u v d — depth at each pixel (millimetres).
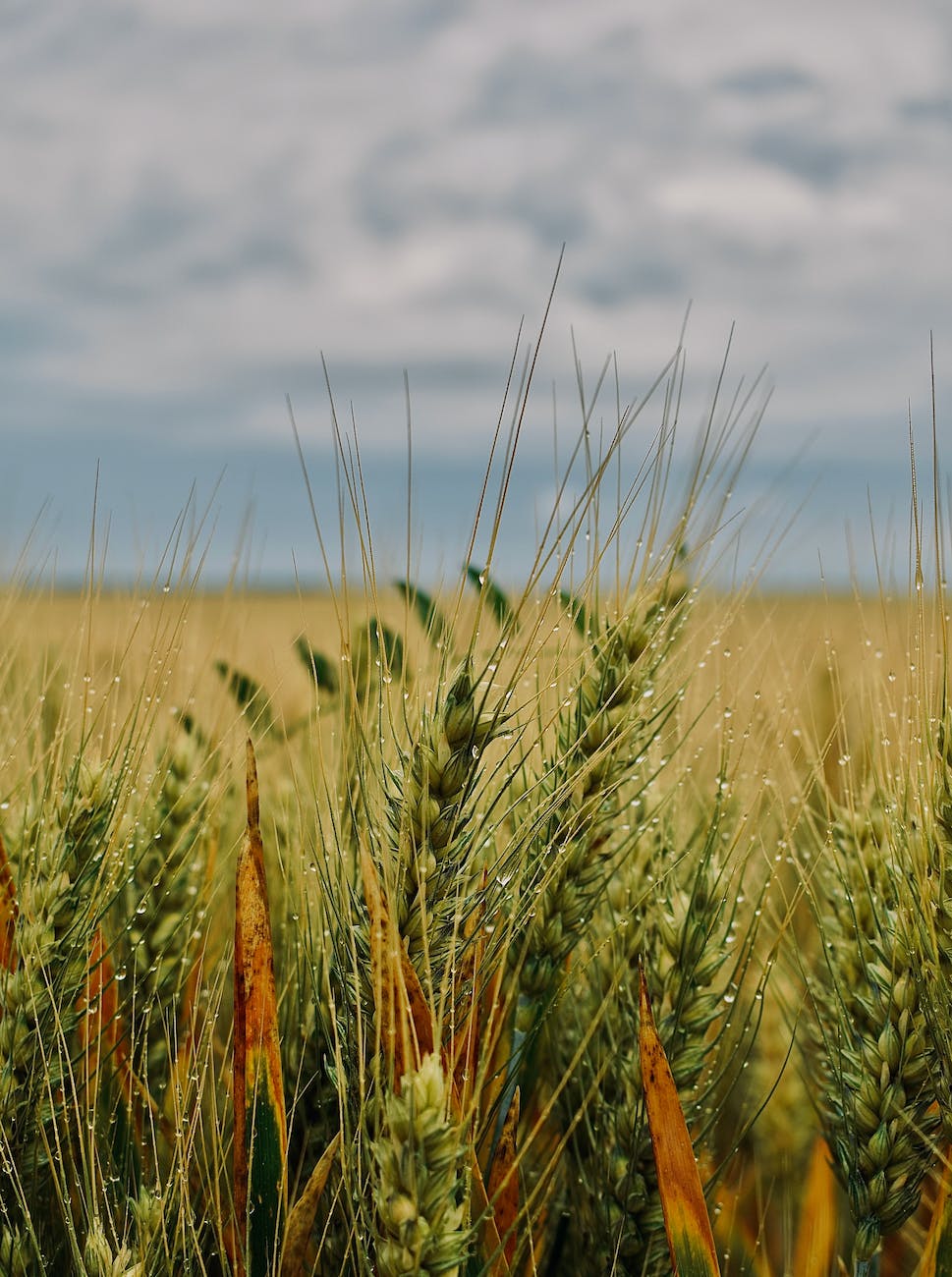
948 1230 626
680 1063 661
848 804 699
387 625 693
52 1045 649
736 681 705
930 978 639
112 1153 657
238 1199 625
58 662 722
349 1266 623
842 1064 663
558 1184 688
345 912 629
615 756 664
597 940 705
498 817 647
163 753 716
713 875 672
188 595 674
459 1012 628
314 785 659
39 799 686
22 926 664
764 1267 683
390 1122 589
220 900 742
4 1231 636
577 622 678
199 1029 682
